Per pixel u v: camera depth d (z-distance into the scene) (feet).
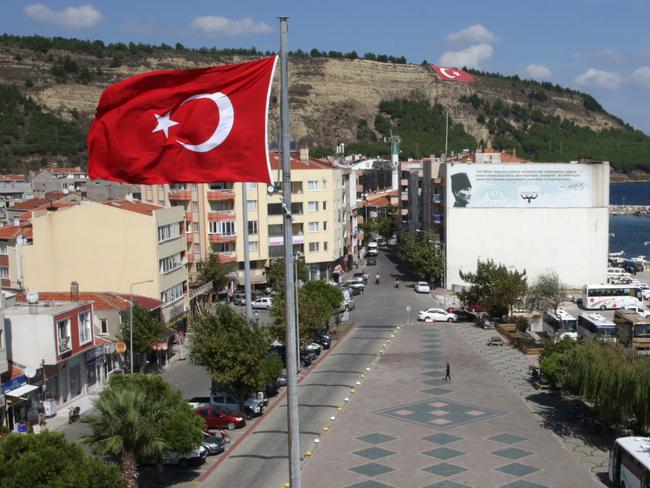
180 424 103.81
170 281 240.94
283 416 157.17
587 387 136.46
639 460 104.99
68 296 206.28
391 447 133.80
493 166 342.44
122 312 196.75
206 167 62.03
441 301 323.37
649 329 209.97
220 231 332.19
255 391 154.71
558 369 163.32
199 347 149.79
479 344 234.17
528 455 129.29
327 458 128.26
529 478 117.80
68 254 230.89
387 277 404.36
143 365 203.72
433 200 374.02
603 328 222.07
